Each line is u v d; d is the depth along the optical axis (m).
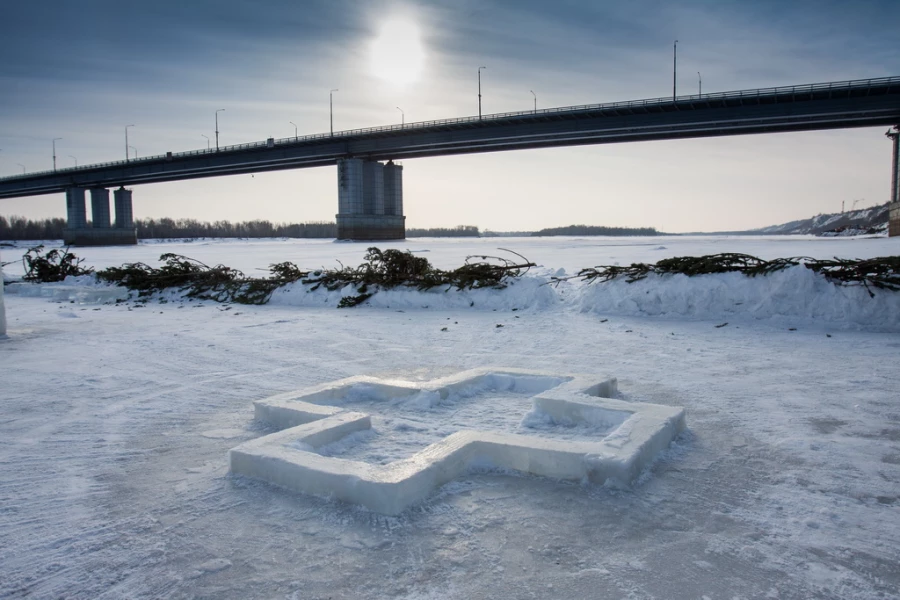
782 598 3.12
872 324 11.26
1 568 3.53
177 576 3.41
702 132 71.56
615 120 72.06
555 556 3.54
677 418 5.54
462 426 5.84
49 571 3.49
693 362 8.88
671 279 13.71
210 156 100.00
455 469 4.69
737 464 4.91
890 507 4.13
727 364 8.70
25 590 3.30
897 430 5.68
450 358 9.61
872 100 59.88
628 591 3.18
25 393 7.66
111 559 3.61
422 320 13.88
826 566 3.42
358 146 90.88
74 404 7.13
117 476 4.90
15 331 13.01
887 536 3.74
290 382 8.16
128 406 7.03
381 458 4.98
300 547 3.70
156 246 99.62
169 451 5.48
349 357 9.81
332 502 4.30
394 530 3.88
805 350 9.53
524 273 16.69
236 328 13.25
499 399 6.88
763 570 3.38
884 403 6.55
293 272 19.61
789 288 12.30
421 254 45.25
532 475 4.73
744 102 64.75
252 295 18.53
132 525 4.04
